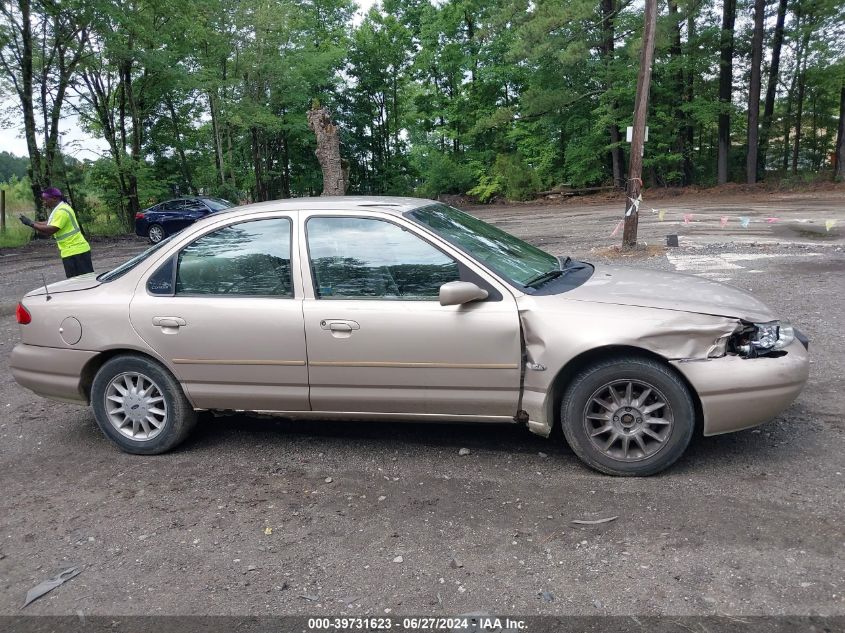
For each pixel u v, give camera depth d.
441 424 4.69
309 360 4.00
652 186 35.62
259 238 4.16
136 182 30.16
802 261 10.68
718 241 13.68
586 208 29.38
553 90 33.75
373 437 4.52
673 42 31.34
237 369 4.12
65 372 4.45
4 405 5.66
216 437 4.67
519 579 2.83
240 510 3.59
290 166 46.16
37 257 18.56
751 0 32.84
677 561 2.89
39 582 3.01
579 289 3.88
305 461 4.20
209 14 29.31
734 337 3.57
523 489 3.65
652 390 3.59
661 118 33.44
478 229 4.43
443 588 2.80
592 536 3.13
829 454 3.84
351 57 44.97
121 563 3.13
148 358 4.28
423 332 3.80
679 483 3.60
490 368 3.77
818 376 5.20
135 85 30.62
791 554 2.88
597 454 3.72
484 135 42.97
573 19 26.70
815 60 30.25
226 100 32.59
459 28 42.38
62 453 4.53
